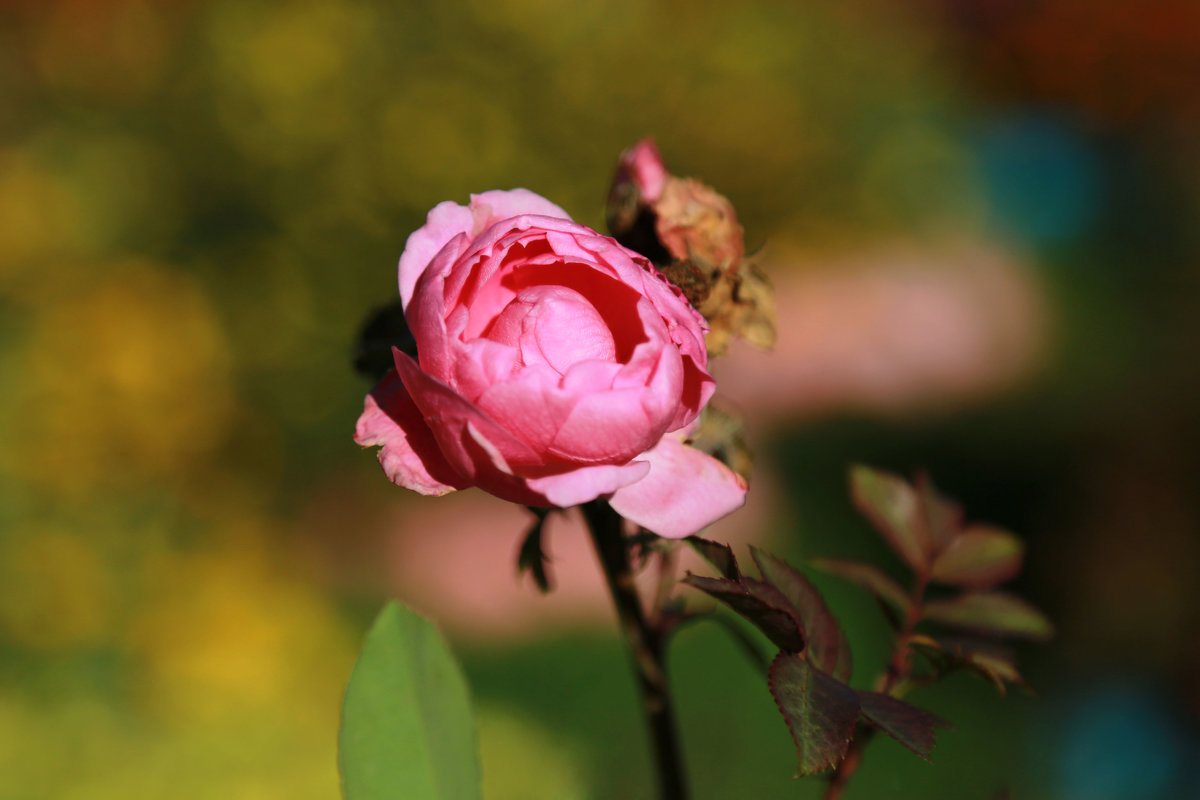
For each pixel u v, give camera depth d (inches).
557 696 65.4
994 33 154.5
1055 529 80.3
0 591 64.0
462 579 78.1
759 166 94.6
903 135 107.7
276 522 76.8
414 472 20.8
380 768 21.2
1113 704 63.0
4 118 76.9
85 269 72.6
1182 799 55.2
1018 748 59.5
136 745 58.5
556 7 81.2
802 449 98.5
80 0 78.9
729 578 20.9
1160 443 80.5
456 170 78.4
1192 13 145.4
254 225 76.5
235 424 75.1
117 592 66.0
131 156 75.2
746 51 90.4
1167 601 67.9
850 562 23.5
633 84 83.9
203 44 77.8
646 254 22.8
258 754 58.1
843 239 107.0
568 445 20.5
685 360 20.9
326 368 77.6
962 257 120.6
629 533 23.0
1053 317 116.2
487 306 21.0
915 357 109.6
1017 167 145.8
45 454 67.2
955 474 93.7
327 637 69.5
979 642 23.1
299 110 75.7
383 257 77.7
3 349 69.5
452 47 79.3
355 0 79.0
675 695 63.9
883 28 111.9
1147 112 147.1
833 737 20.5
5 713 59.6
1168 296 113.8
